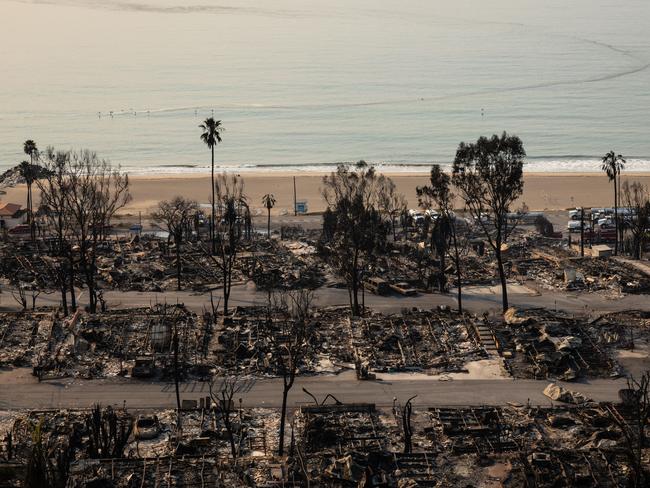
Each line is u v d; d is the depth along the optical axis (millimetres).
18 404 138125
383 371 151375
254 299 189750
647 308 184000
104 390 143375
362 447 123562
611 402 139375
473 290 197375
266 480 115125
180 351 155625
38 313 170625
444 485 114750
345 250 188750
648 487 114000
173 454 121812
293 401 140500
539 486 114438
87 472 115250
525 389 145125
